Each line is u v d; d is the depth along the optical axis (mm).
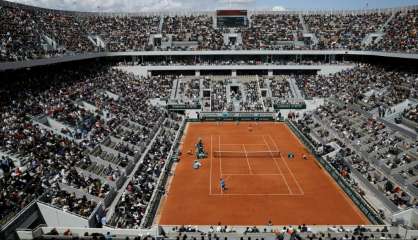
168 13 111625
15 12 73438
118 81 82000
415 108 58719
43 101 55625
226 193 43688
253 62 94312
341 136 58594
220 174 49594
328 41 95688
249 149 60469
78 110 57500
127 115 64688
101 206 35875
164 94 83000
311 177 48500
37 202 33188
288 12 111875
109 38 95875
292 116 78188
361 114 64875
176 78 90875
